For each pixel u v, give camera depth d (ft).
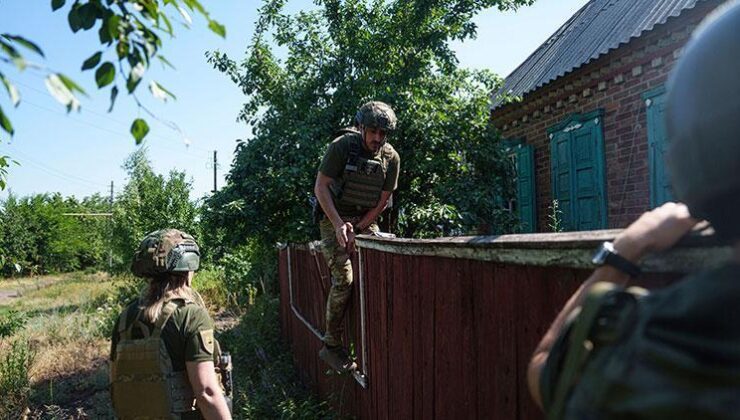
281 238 29.84
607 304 2.75
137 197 53.21
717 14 2.68
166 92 4.73
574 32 32.22
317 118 29.04
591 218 24.81
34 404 23.77
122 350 8.16
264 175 28.81
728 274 2.31
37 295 77.87
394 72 29.32
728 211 2.47
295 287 26.21
